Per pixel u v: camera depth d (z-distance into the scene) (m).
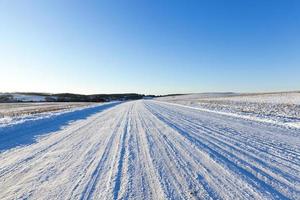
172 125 12.77
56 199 3.84
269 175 4.74
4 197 3.96
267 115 17.16
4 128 12.15
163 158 6.15
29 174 5.10
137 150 7.10
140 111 24.73
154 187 4.24
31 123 14.76
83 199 3.81
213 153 6.57
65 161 6.07
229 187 4.17
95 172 5.14
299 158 5.92
